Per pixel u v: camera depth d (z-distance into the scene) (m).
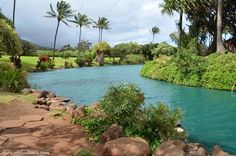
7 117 11.28
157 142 8.82
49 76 41.44
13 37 42.12
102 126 9.52
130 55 84.50
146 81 32.88
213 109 16.89
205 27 41.28
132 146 7.42
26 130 9.62
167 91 24.53
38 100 15.21
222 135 11.72
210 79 26.16
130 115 9.74
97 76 41.03
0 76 18.50
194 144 9.00
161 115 9.65
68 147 8.14
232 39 41.34
